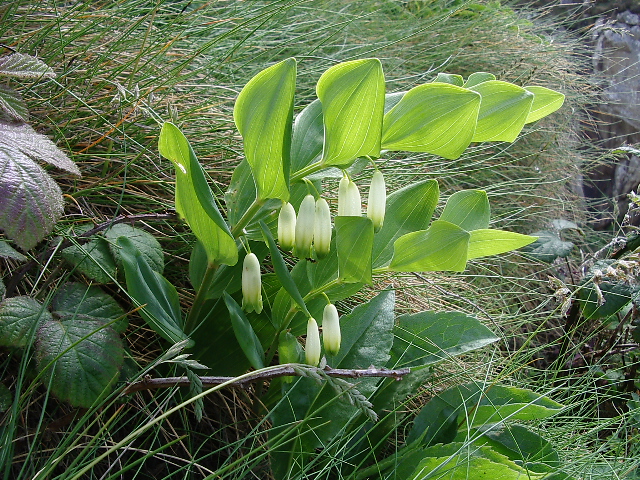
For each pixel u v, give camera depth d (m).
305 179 0.27
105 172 0.35
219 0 0.52
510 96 0.28
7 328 0.26
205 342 0.32
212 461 0.31
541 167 0.69
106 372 0.26
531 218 0.63
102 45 0.40
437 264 0.29
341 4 0.67
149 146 0.36
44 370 0.25
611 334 0.46
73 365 0.26
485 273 0.53
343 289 0.31
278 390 0.32
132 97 0.36
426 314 0.34
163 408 0.31
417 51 0.65
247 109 0.25
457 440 0.32
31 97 0.36
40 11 0.40
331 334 0.28
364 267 0.28
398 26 0.68
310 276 0.30
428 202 0.31
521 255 0.52
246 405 0.32
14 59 0.29
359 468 0.31
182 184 0.27
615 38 0.95
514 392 0.34
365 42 0.63
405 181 0.45
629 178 0.89
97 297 0.29
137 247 0.31
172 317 0.29
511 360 0.40
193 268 0.31
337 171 0.30
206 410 0.32
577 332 0.48
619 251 0.46
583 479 0.30
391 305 0.33
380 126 0.26
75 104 0.37
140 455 0.30
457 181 0.57
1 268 0.32
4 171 0.24
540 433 0.35
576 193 0.81
